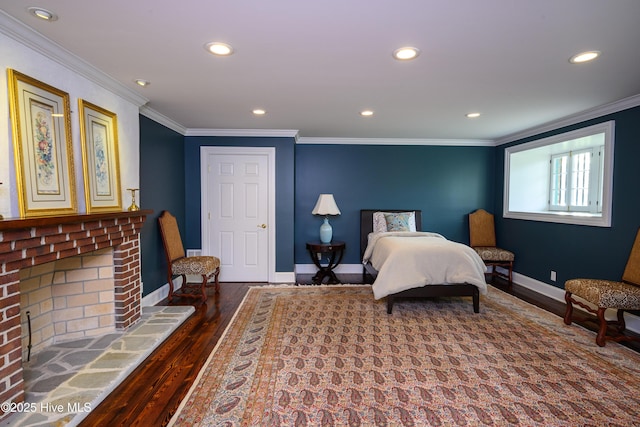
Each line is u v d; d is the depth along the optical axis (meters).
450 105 3.34
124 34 1.89
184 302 3.79
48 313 2.49
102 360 2.28
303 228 5.41
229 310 3.52
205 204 4.77
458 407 1.89
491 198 5.48
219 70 2.43
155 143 3.75
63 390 1.92
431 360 2.44
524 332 2.95
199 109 3.55
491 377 2.20
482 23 1.76
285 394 2.00
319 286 4.51
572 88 2.80
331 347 2.64
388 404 1.91
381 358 2.46
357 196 5.41
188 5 1.59
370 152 5.39
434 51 2.10
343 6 1.60
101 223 2.38
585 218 3.57
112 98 2.71
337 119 4.00
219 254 4.83
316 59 2.23
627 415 1.82
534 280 4.40
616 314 3.19
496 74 2.49
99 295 2.70
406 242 3.81
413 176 5.42
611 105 3.24
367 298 3.97
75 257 2.60
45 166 1.96
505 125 4.25
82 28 1.82
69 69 2.20
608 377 2.20
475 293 3.44
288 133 4.72
